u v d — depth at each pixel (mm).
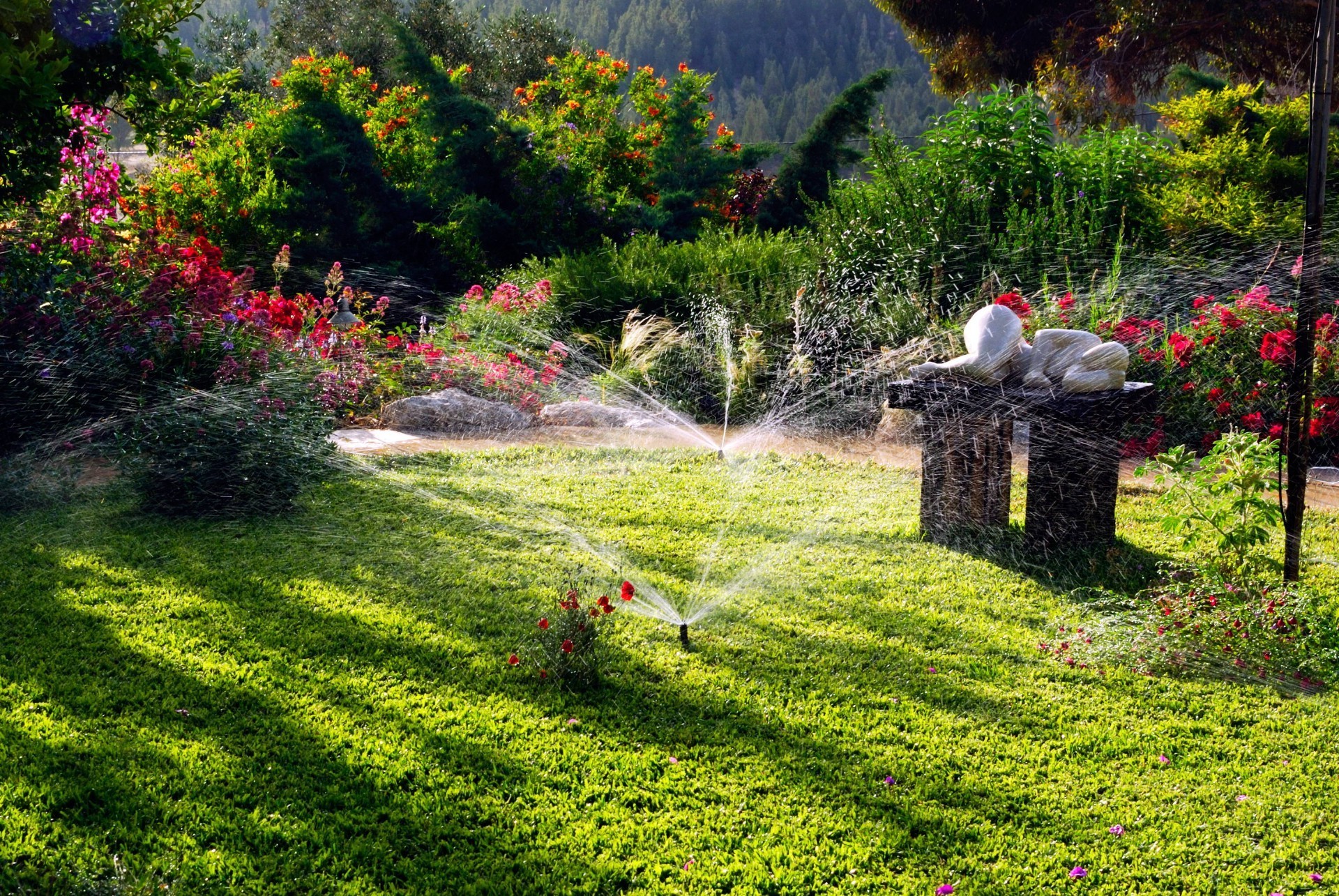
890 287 10578
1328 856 3203
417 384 10086
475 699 4062
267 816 3240
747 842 3221
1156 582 5426
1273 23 18906
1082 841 3273
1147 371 8281
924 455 6227
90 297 7340
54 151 6441
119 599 4910
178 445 6215
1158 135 13695
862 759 3725
